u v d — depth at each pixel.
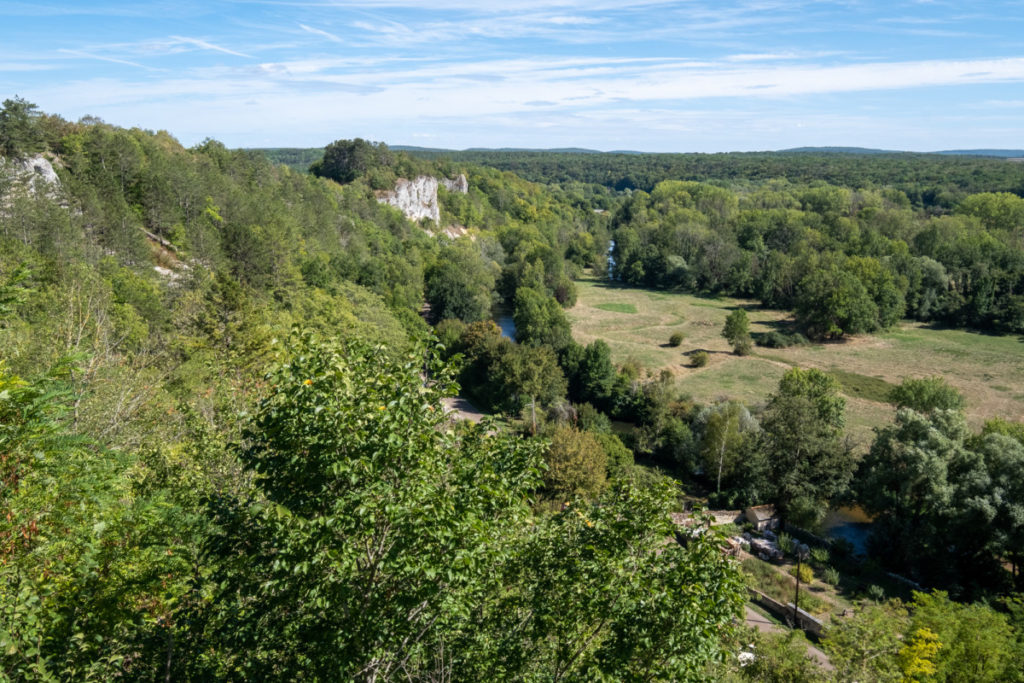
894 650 19.88
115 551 11.39
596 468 44.69
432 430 9.73
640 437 59.56
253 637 9.96
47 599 10.00
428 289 123.81
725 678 15.12
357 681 9.39
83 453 11.94
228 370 35.78
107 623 10.36
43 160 87.62
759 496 47.75
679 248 150.12
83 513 11.11
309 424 9.14
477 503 9.48
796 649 20.78
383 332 74.81
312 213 116.12
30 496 10.32
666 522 10.81
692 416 61.19
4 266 37.19
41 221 60.25
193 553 11.47
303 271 88.12
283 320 58.56
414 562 8.71
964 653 22.11
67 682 9.13
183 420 19.66
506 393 69.69
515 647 10.77
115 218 71.81
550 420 63.28
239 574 9.61
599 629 10.40
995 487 37.47
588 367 72.94
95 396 19.94
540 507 29.98
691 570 10.09
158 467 16.09
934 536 38.91
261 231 83.88
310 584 9.12
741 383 78.31
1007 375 79.06
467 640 10.80
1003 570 37.88
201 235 75.88
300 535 8.53
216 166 120.81
